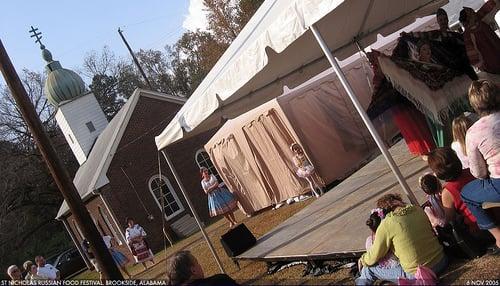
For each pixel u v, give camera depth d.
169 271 4.61
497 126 4.81
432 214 5.86
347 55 10.41
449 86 7.36
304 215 10.94
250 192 18.00
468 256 5.59
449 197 5.54
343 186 11.86
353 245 7.21
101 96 66.19
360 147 16.50
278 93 10.52
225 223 20.30
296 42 7.81
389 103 7.68
